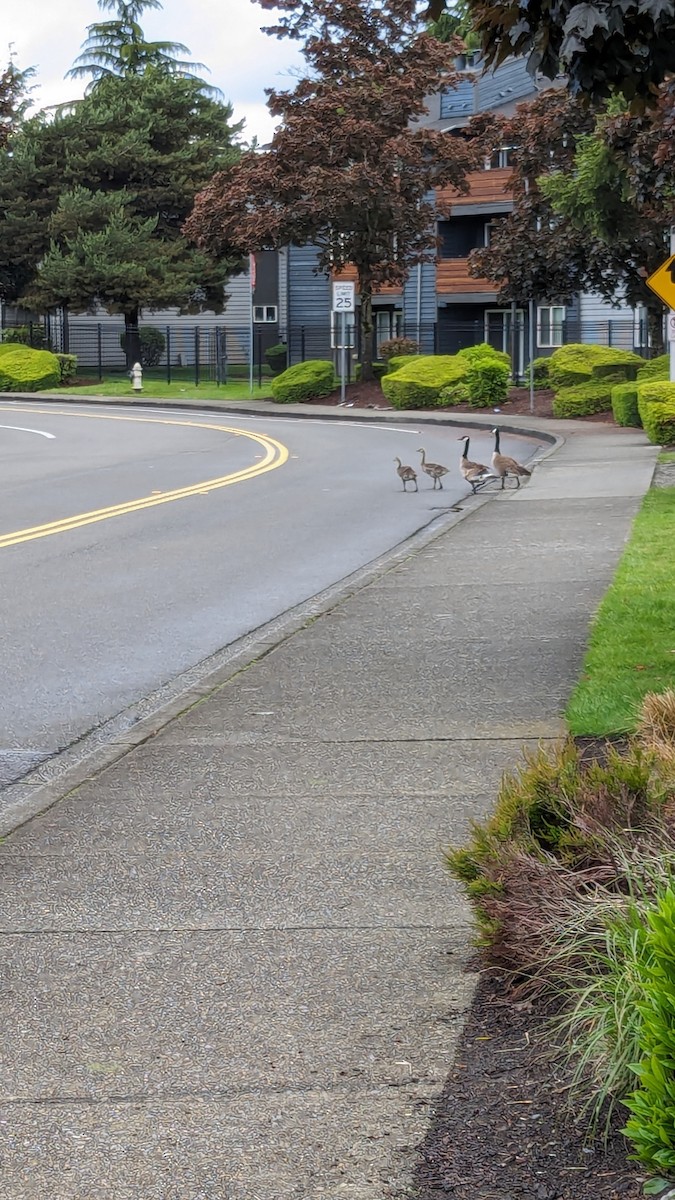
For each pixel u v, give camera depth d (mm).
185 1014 4191
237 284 64562
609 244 30328
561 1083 3607
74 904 5164
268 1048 3939
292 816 6086
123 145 58062
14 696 8820
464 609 10688
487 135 41125
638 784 4844
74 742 7797
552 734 7195
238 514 17609
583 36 5867
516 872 4367
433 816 6000
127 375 59375
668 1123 2838
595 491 18031
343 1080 3725
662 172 20219
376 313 56812
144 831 5965
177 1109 3605
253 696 8336
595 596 10930
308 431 32500
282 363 59594
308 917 4949
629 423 28531
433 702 7996
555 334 50625
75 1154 3402
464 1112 3516
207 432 32750
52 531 16203
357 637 9875
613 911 4043
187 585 12578
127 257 56750
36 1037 4070
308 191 39438
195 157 59562
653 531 13758
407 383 38188
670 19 6188
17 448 29109
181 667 9508
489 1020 4039
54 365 53719
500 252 35688
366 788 6445
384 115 39469
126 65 69688
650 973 3051
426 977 4383
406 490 19875
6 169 59531
